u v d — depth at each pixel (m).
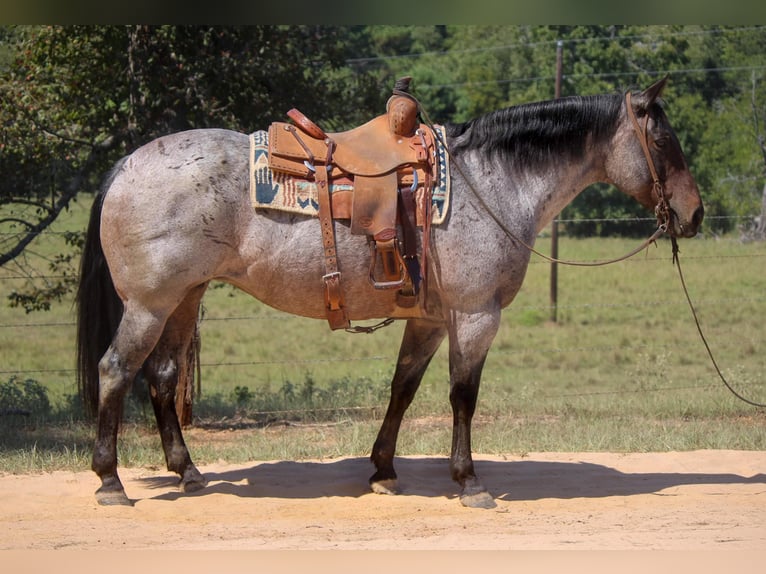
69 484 6.19
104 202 5.54
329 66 10.03
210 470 6.66
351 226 5.40
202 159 5.45
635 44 22.19
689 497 5.95
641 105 5.80
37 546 4.78
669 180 5.87
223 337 16.12
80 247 9.55
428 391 9.75
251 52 9.20
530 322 16.59
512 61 27.39
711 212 22.83
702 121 23.19
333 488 6.17
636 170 5.87
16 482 6.25
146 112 8.90
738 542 4.83
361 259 5.49
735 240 22.61
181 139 5.54
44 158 8.87
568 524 5.29
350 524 5.33
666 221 5.92
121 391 5.55
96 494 5.67
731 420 8.80
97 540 4.93
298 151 5.49
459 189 5.57
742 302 17.97
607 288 19.12
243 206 5.46
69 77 8.97
